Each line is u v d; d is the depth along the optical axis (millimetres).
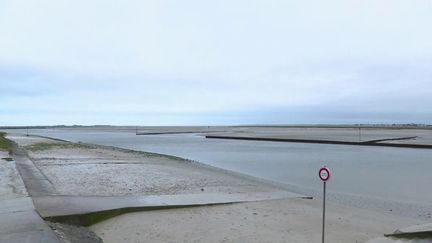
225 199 13812
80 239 8562
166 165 27766
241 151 45719
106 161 29531
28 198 11922
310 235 9883
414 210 13844
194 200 13266
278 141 71625
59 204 11211
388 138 69750
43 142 61594
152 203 12227
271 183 20250
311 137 83250
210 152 44438
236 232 9945
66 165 26125
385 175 23469
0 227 8234
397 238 9031
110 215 10852
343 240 9500
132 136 117562
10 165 22219
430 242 8680
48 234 7750
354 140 65375
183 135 123062
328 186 19312
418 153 40625
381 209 13938
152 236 9438
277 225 10750
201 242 9094
